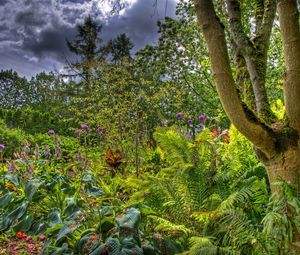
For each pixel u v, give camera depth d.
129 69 11.85
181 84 11.19
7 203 4.35
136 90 10.84
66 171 5.20
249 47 3.02
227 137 4.71
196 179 3.45
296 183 2.54
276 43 8.15
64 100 22.69
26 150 5.05
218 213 2.75
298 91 2.54
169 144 3.71
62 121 19.72
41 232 3.98
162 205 3.43
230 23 3.13
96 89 10.08
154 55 11.51
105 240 2.83
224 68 2.35
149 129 9.95
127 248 2.65
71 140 12.11
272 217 2.27
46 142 11.07
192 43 10.64
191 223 3.25
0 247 3.77
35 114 19.59
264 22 3.17
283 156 2.59
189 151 3.62
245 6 7.96
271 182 2.71
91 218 3.23
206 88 10.85
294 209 2.39
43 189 4.34
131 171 6.20
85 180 4.55
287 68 2.57
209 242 2.60
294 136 2.60
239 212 2.71
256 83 2.97
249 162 3.61
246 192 2.88
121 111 8.88
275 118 2.84
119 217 2.91
